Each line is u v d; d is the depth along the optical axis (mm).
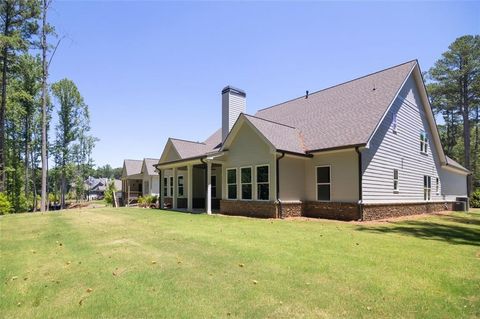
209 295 4031
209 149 20203
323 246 6898
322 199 14141
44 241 7984
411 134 17375
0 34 21797
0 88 25312
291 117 18781
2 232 9555
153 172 30828
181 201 21469
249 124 14750
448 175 23016
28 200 34906
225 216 14102
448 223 12836
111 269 5254
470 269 5176
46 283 4680
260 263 5441
